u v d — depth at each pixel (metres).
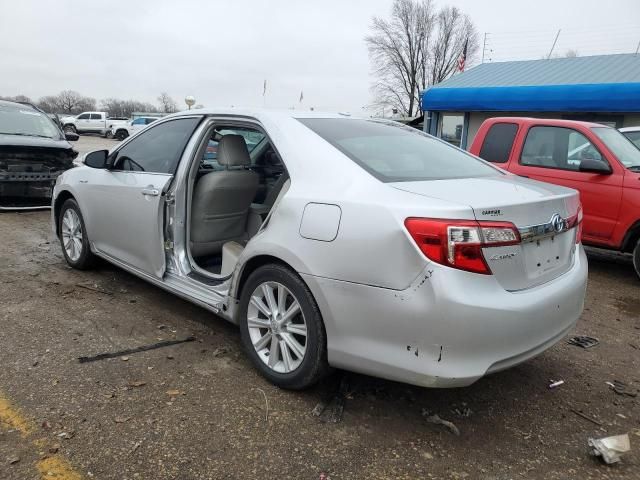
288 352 3.07
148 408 2.85
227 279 3.59
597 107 14.30
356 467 2.49
